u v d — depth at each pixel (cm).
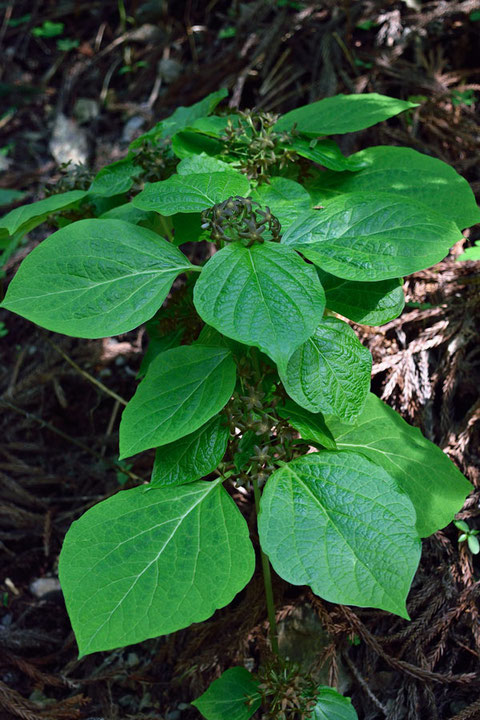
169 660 98
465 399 102
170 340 93
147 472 110
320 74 131
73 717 94
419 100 120
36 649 102
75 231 77
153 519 75
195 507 76
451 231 73
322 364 76
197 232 86
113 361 124
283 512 73
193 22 163
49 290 75
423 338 102
